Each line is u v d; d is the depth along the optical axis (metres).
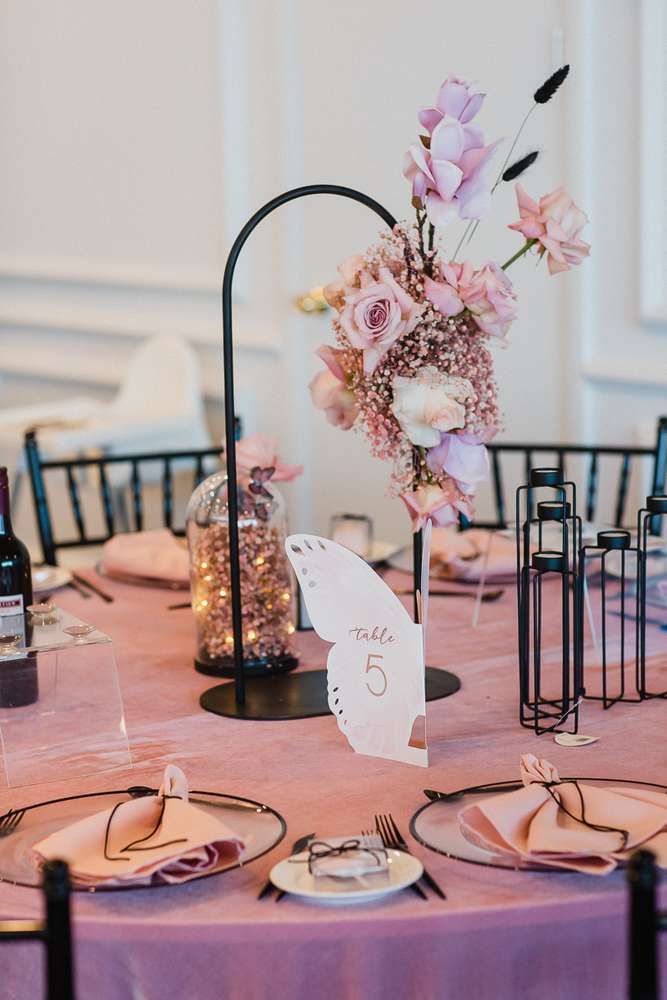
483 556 2.39
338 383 1.65
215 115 4.22
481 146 1.50
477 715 1.68
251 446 1.83
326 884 1.16
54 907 0.96
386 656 1.52
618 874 1.17
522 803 1.24
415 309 1.49
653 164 3.17
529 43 3.37
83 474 4.04
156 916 1.13
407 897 1.14
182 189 4.40
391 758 1.53
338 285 1.59
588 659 1.91
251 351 4.26
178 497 4.36
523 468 3.62
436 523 1.58
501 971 1.12
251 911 1.13
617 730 1.60
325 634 1.56
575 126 3.29
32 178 4.96
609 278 3.32
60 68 4.75
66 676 1.54
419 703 1.50
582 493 3.49
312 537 1.54
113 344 4.79
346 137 3.87
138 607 2.30
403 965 1.12
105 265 4.74
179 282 4.43
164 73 4.38
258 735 1.63
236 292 4.25
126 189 4.61
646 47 3.12
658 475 2.79
